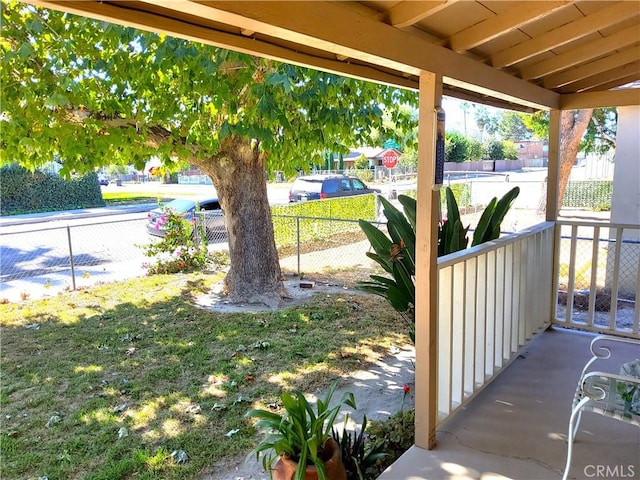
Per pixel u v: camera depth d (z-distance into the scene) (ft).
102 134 15.20
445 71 7.25
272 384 11.91
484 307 9.11
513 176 66.23
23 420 10.31
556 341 11.98
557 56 9.46
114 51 14.19
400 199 10.62
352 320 16.72
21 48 11.44
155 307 18.52
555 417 8.47
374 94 17.10
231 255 19.63
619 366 10.36
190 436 9.60
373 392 11.40
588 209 43.83
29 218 44.29
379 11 6.22
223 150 18.47
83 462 8.80
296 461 6.47
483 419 8.45
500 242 9.41
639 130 16.60
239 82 13.93
